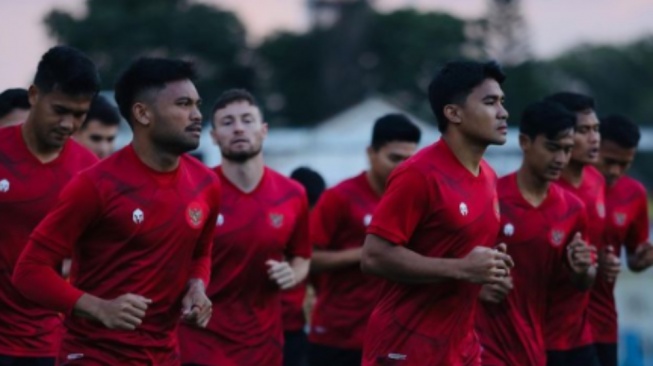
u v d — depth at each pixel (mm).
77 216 18312
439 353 19938
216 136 25484
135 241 18609
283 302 30719
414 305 19891
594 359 25703
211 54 156500
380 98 163125
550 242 24219
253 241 24953
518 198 24266
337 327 29531
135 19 147750
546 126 23891
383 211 19594
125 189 18516
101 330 18703
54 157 21719
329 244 29438
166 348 19234
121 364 18781
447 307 19906
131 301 17844
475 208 19875
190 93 18703
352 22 171250
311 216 29500
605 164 28641
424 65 174250
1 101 24812
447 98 19906
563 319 25219
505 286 22438
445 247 19797
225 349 24656
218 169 25406
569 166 26828
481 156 20172
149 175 18734
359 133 151250
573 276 24266
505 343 23828
